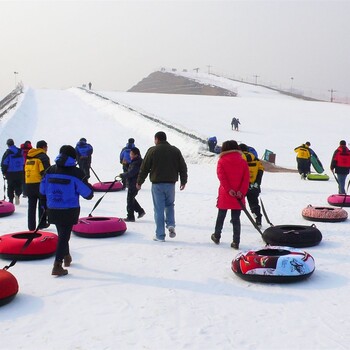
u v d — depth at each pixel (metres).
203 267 7.19
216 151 31.72
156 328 4.93
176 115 53.25
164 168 8.85
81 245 8.67
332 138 40.47
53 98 65.88
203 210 12.70
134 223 10.86
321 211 10.99
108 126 44.38
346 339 4.64
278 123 49.41
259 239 9.19
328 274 6.82
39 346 4.52
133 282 6.47
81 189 6.70
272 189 17.56
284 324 5.02
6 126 35.78
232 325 5.00
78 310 5.45
